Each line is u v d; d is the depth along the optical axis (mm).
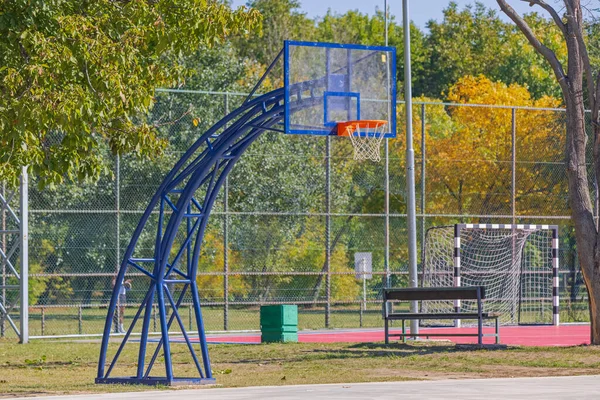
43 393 13719
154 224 32875
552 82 71938
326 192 32312
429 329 32125
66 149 16734
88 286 31922
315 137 37031
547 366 18344
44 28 16375
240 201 35781
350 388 13914
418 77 76312
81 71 16109
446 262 38344
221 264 35625
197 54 44000
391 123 19016
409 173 25016
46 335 29500
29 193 30953
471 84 63625
